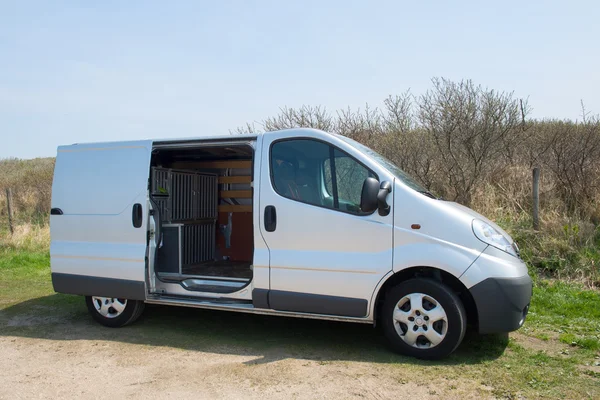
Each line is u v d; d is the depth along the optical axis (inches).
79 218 235.1
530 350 192.4
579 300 264.8
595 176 377.4
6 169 1238.9
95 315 236.5
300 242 193.3
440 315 175.8
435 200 184.1
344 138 206.5
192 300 216.4
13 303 286.8
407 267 179.5
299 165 199.5
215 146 215.6
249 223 289.7
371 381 161.6
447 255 175.6
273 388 157.8
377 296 184.4
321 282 189.2
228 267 262.1
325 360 182.4
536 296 269.0
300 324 233.3
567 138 433.4
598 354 188.5
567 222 341.4
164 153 268.4
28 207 704.4
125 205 225.3
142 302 232.5
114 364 183.0
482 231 178.7
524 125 462.0
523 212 370.0
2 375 173.6
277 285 195.9
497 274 173.3
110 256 226.2
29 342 212.1
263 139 205.8
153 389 158.9
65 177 241.4
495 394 151.0
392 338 184.5
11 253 464.4
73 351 199.0
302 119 508.1
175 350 198.2
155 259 225.8
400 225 181.8
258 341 208.1
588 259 309.6
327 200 192.9
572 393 151.8
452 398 148.5
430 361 179.0
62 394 156.3
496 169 422.3
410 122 468.1
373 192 177.6
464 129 424.8
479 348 192.5
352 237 186.2
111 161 232.7
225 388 158.6
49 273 384.8
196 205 275.3
